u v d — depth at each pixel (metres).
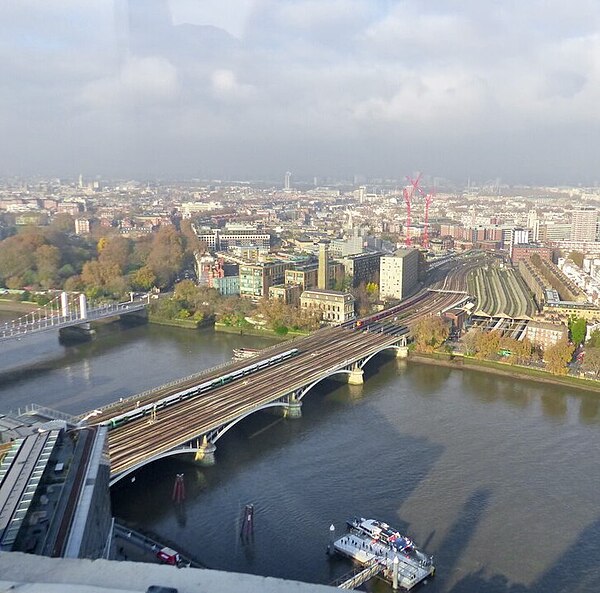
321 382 191.00
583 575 95.31
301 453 136.50
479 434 147.50
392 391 181.88
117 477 111.31
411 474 126.56
